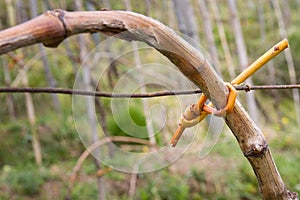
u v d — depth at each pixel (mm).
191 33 2611
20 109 3883
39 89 483
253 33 4648
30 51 3141
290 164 2971
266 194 507
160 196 2670
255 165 497
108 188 2721
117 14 383
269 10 4789
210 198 2766
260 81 4059
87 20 364
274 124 3787
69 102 3891
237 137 487
